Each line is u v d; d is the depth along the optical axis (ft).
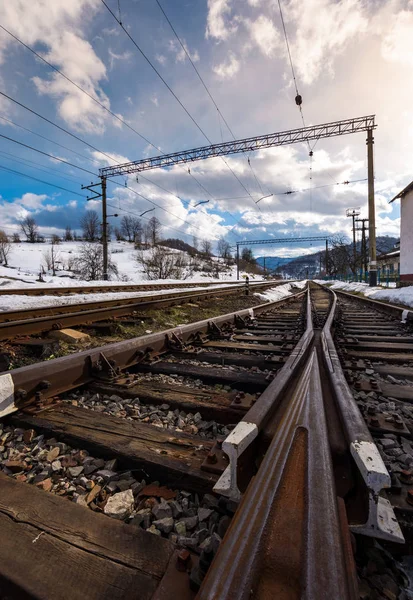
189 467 5.21
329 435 5.43
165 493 5.04
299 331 17.54
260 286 70.38
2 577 3.31
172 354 13.15
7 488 4.60
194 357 12.73
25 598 3.18
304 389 6.75
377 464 3.89
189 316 26.50
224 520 4.29
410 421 7.37
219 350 14.28
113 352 10.12
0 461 5.83
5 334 14.21
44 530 3.85
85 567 3.41
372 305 34.35
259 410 5.71
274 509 3.26
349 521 3.90
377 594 3.58
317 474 3.79
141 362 11.37
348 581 2.62
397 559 4.14
